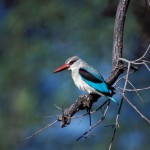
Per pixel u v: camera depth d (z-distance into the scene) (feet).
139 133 44.65
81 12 47.19
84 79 31.30
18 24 49.06
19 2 49.37
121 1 27.76
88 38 46.62
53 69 48.32
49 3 48.26
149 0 29.73
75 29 47.47
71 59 32.65
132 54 45.03
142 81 44.45
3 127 49.24
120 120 44.37
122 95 23.20
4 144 48.88
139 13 42.63
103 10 45.65
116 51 27.09
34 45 49.03
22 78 49.93
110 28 46.24
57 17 48.34
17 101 49.73
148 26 42.45
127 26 44.16
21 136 49.06
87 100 25.52
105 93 28.60
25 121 48.83
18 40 49.75
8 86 50.37
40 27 49.29
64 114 25.18
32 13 48.65
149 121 22.39
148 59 41.96
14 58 49.75
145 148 44.47
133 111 44.55
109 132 44.09
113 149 44.11
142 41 43.45
